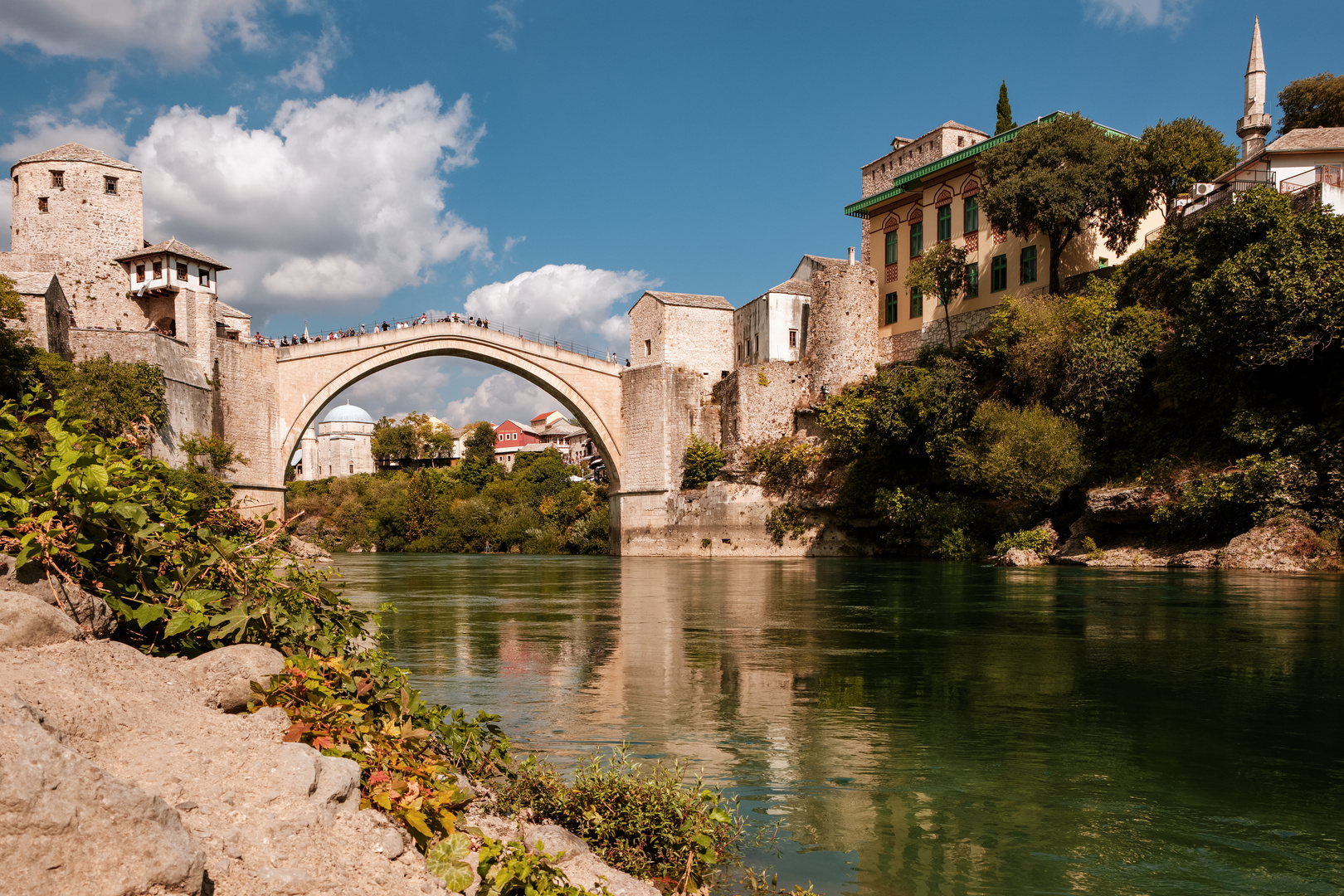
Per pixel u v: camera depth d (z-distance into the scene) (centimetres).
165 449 4738
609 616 2242
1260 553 3105
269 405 5869
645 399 6856
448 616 2253
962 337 5453
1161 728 1036
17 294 4116
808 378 6228
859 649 1634
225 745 441
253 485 5756
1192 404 3731
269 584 707
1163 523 3541
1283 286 3089
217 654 566
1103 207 4544
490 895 430
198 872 335
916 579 3328
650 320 7044
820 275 6141
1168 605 2153
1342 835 714
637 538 6856
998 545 4294
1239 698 1178
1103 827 729
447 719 1052
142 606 579
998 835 709
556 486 10675
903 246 6106
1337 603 2111
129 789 336
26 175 5784
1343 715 1083
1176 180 4459
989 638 1742
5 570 507
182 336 5403
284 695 553
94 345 4709
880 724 1060
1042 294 4778
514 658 1551
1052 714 1104
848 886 612
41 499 555
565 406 7125
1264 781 845
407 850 445
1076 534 3997
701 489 6394
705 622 2070
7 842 305
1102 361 3944
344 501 10756
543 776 700
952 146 6391
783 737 1003
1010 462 3972
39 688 409
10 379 3497
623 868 600
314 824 405
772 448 6084
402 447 15238
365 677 662
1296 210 3644
